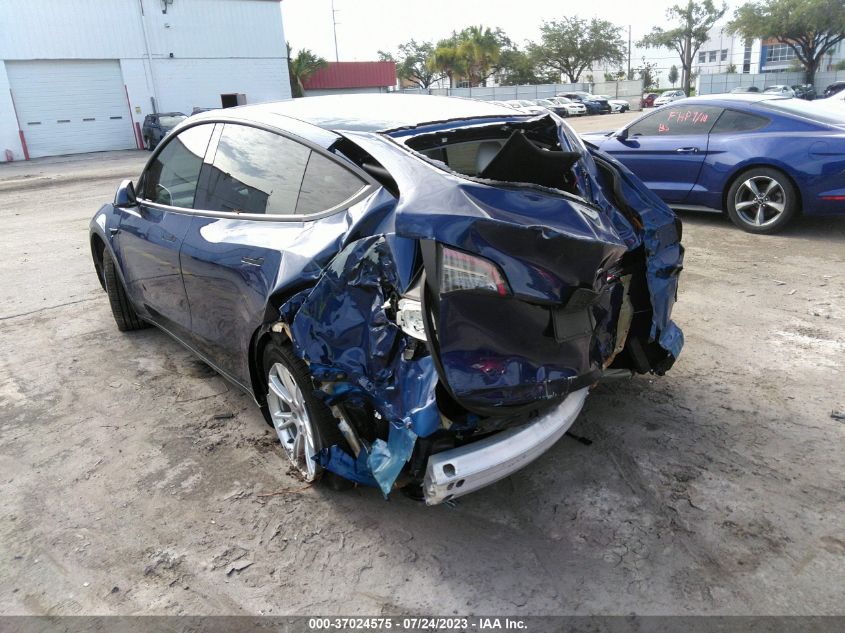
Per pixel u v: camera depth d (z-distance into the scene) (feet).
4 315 18.19
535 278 7.28
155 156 13.82
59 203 40.73
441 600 7.66
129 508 9.52
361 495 9.59
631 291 10.46
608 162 10.66
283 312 8.48
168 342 15.83
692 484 9.55
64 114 92.58
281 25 108.78
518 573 8.02
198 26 100.73
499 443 7.70
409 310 7.41
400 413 7.41
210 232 10.86
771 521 8.72
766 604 7.41
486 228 7.00
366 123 9.88
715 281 18.39
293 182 9.73
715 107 23.72
